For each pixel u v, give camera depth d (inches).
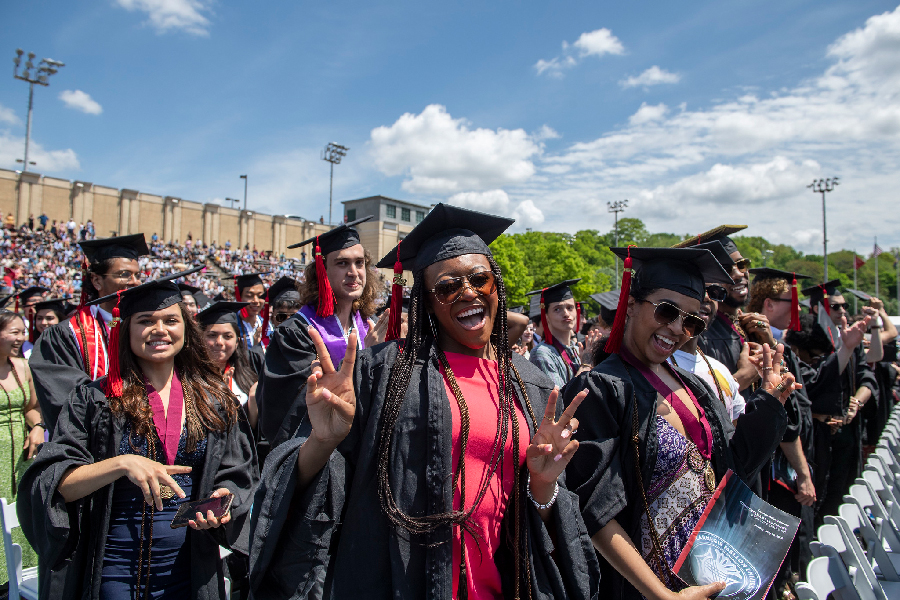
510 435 64.6
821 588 108.1
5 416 173.8
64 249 1239.5
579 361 210.1
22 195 1411.2
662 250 84.3
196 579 93.7
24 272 1029.8
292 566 56.4
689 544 75.2
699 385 90.1
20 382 179.0
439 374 63.3
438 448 58.6
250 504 97.4
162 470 83.0
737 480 78.7
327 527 57.0
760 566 73.6
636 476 78.0
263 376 129.7
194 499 97.7
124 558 90.0
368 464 58.7
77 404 92.5
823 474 175.6
